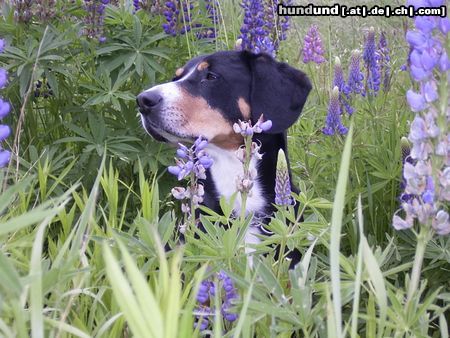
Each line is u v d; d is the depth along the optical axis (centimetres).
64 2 189
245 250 133
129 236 121
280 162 127
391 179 167
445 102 90
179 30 192
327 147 180
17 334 94
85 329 106
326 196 174
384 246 166
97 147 176
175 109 162
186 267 123
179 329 80
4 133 91
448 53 89
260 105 168
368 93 183
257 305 103
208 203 163
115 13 191
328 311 90
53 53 181
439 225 95
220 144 165
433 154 93
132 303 69
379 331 96
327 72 229
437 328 138
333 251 87
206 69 168
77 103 191
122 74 183
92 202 113
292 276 106
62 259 114
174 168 124
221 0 233
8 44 178
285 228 120
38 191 157
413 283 99
